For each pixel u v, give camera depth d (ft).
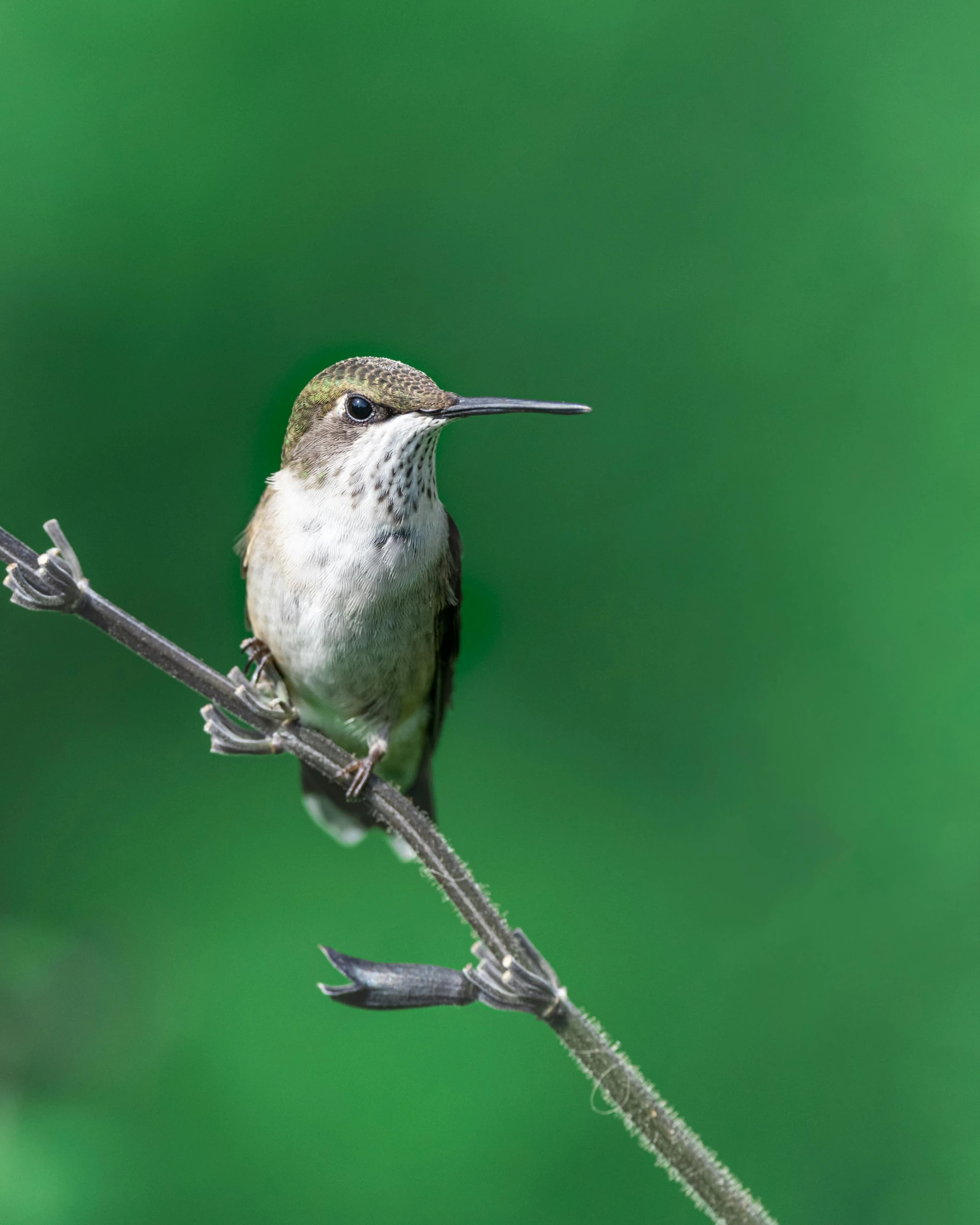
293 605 9.52
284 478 9.53
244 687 9.38
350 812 9.59
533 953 9.34
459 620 9.58
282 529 9.52
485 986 9.33
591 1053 9.33
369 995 9.32
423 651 9.54
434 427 9.49
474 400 9.49
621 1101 9.32
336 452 9.50
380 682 9.53
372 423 9.50
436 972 9.33
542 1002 9.33
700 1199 9.32
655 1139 9.32
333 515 9.50
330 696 9.54
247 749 9.38
